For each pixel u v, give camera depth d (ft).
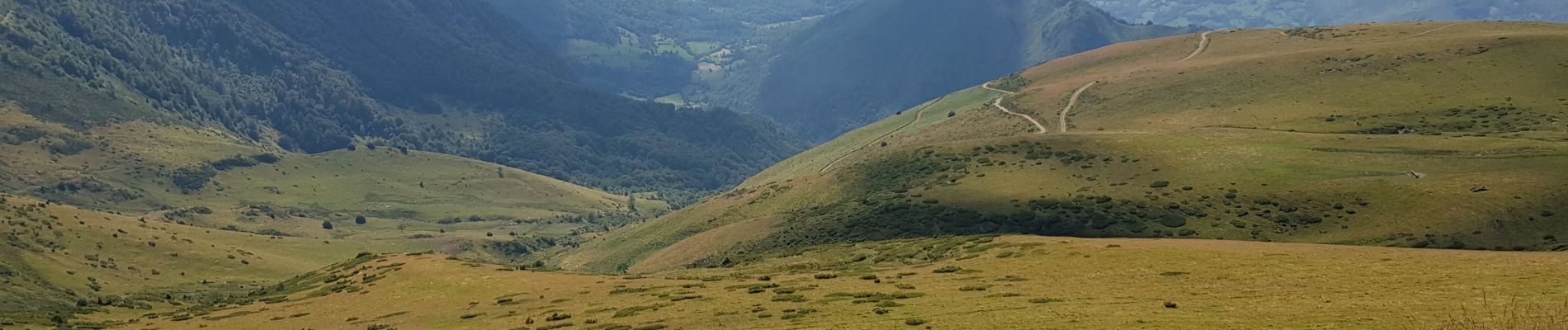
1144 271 261.44
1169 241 327.88
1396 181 481.87
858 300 242.99
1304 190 492.13
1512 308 184.14
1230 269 253.85
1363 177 500.33
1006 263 304.30
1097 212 513.86
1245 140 611.88
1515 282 208.85
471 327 261.85
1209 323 184.85
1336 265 248.11
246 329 313.53
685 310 249.14
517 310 281.54
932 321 205.05
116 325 364.58
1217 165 554.46
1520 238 404.98
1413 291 206.59
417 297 332.60
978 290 249.75
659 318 242.37
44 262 636.07
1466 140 562.25
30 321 378.12
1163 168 567.59
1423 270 231.91
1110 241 334.65
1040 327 189.98
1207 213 486.79
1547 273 215.92
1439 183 467.52
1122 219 497.87
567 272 369.09
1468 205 436.76
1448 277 220.23
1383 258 254.06
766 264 462.19
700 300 264.31
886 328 201.57
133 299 535.60
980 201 563.89
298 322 316.19
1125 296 224.33
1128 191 539.29
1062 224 507.30
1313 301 202.28
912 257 373.40
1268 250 284.61
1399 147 558.15
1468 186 457.68
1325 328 175.32
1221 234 457.68
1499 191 442.91
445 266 388.78
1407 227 429.38
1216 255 277.64
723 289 286.25
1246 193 503.61
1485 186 452.76
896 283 276.41
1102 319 193.57
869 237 547.90
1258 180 520.83
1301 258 262.88
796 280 303.68
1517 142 545.44
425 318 287.48
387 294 349.20
